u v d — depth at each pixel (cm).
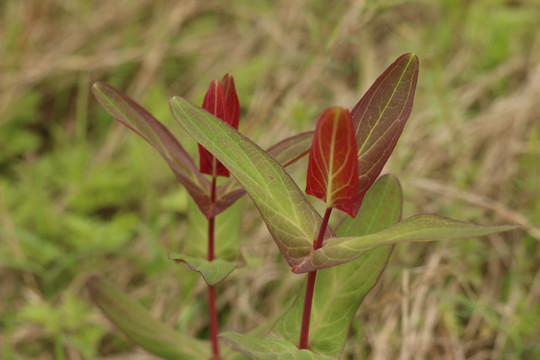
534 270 55
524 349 50
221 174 40
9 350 51
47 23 88
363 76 71
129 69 83
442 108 60
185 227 63
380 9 58
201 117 37
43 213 63
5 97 77
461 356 50
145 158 65
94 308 59
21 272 62
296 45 76
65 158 71
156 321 45
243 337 37
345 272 40
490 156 62
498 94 70
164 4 86
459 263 54
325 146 35
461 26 76
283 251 37
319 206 58
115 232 60
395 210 40
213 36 86
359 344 49
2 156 73
